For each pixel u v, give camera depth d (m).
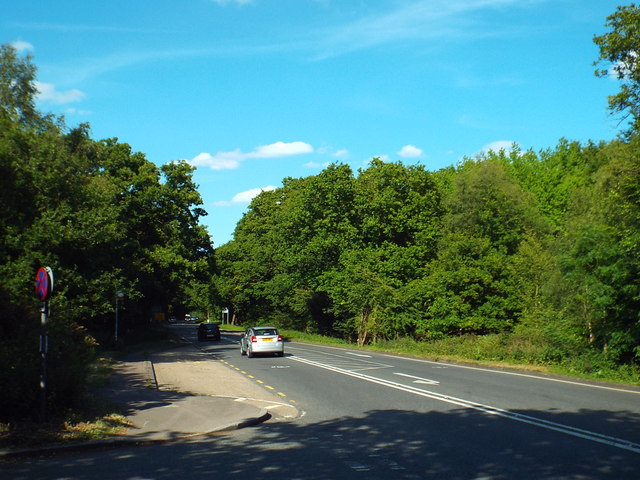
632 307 19.78
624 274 19.23
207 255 44.16
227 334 65.75
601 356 19.94
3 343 10.55
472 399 14.05
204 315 137.38
